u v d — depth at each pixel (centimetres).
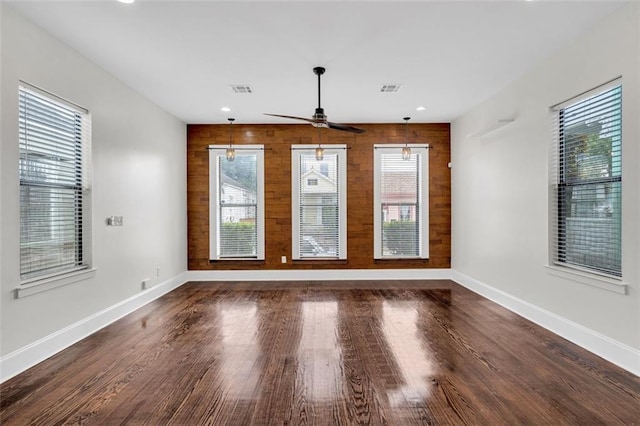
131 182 423
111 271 381
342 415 206
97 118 357
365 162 595
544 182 354
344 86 418
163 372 260
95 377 253
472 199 516
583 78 299
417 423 198
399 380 247
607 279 277
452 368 265
